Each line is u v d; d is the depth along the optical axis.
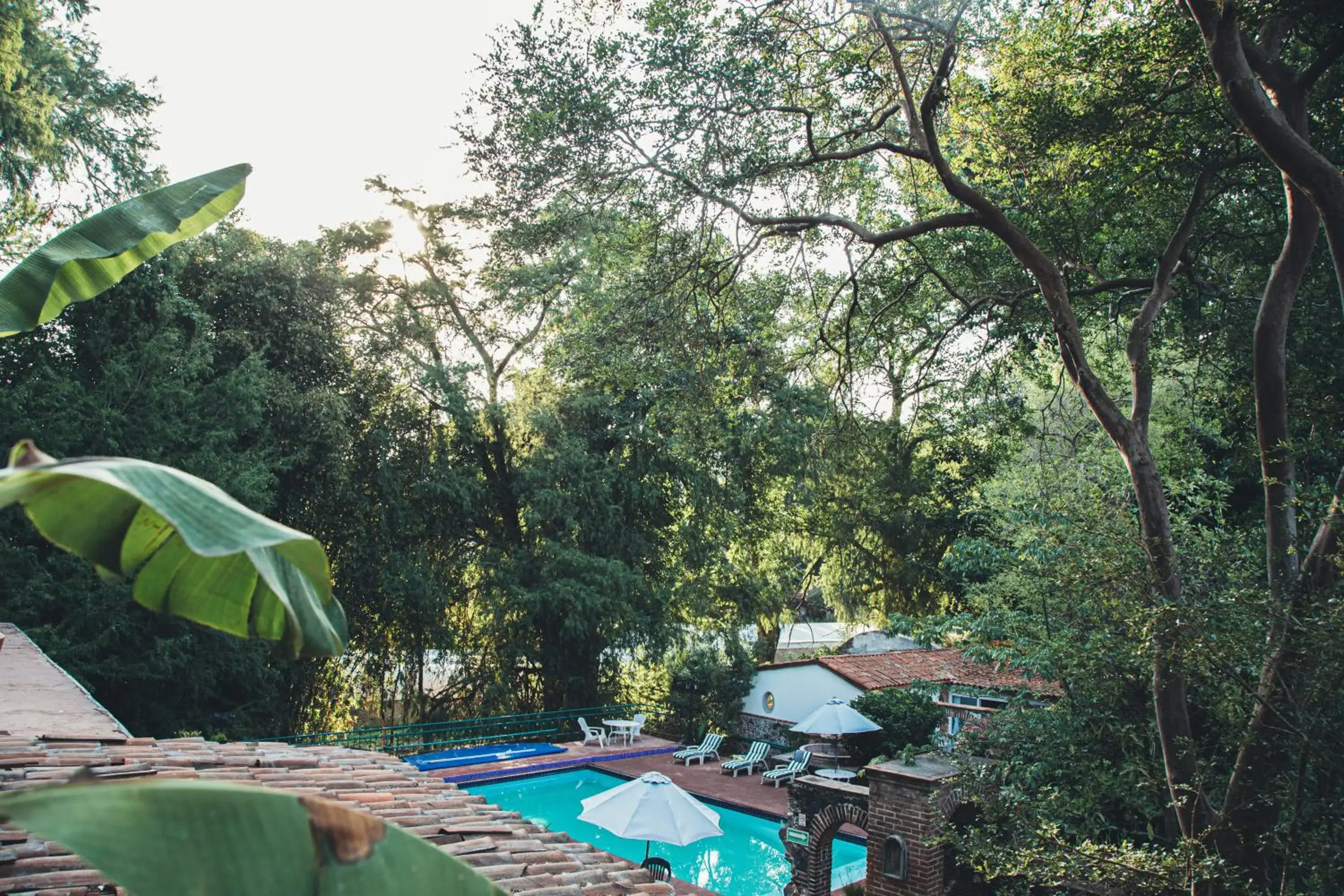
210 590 1.71
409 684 24.73
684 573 27.22
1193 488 13.30
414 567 23.20
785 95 12.02
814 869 13.85
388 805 5.73
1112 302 13.48
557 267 18.59
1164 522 8.41
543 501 24.30
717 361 13.77
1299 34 9.63
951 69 11.16
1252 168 10.91
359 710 25.09
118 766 5.14
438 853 1.09
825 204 13.98
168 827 0.89
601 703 28.02
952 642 12.01
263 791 0.99
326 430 21.28
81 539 1.66
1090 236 12.66
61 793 0.83
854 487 16.31
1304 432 10.71
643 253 13.40
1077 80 10.87
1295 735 6.49
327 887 0.99
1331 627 6.12
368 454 23.48
